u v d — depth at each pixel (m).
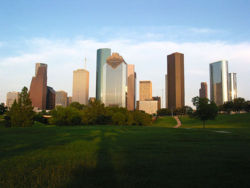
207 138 21.84
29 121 56.06
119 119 78.25
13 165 10.49
